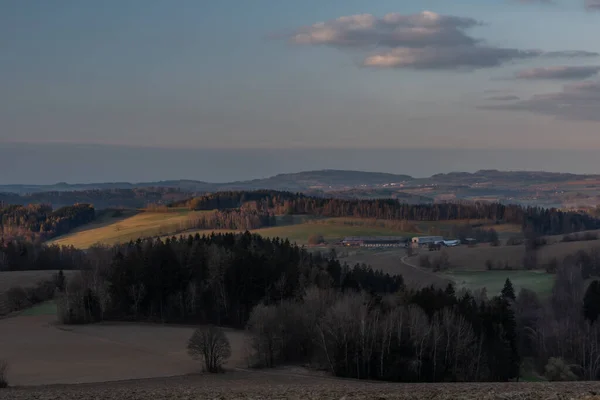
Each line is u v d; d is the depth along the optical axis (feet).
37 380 202.49
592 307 305.12
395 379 216.54
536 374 257.96
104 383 191.11
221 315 337.31
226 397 112.06
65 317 324.80
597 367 241.35
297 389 125.90
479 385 126.31
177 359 245.65
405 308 253.03
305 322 254.47
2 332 300.20
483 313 260.42
